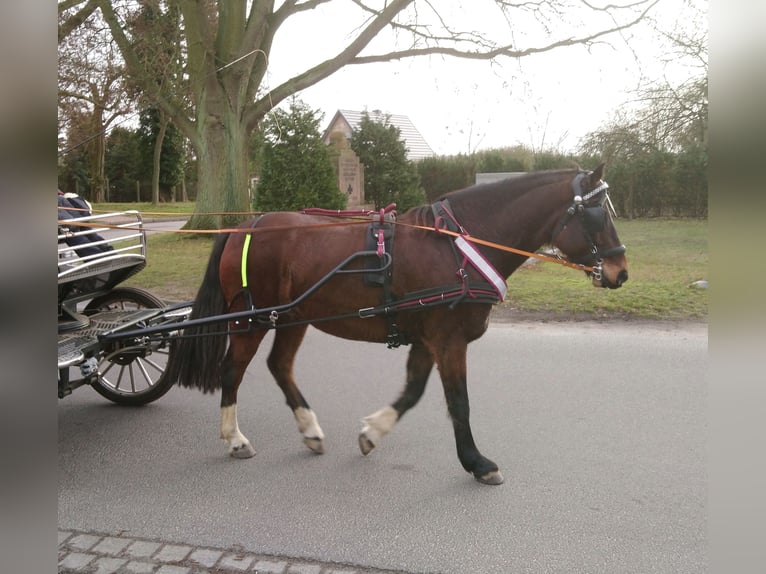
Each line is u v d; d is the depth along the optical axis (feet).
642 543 10.44
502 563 10.02
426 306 12.60
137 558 10.34
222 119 47.75
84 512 11.85
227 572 9.92
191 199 165.68
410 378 14.03
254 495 12.44
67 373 14.26
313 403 17.30
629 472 12.86
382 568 9.98
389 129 65.36
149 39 42.09
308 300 13.62
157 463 13.97
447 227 12.99
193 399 18.13
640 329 23.49
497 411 16.20
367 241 13.21
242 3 46.16
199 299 14.79
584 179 12.98
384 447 14.56
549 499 11.94
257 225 14.52
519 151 78.33
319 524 11.30
